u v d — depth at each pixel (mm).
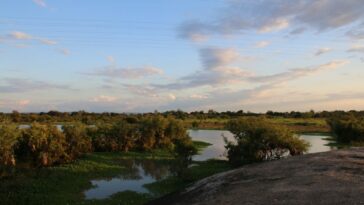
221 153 46250
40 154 32594
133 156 42406
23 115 96438
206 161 38156
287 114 141500
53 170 30469
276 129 32906
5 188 21812
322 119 120500
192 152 31562
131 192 24109
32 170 28172
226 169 31953
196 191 12805
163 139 50531
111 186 26656
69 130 39438
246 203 9883
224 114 145375
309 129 86000
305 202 9266
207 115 141875
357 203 8797
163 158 41125
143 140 48375
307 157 14820
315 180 10961
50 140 34562
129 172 32312
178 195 13227
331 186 10219
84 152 42688
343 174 11391
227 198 10680
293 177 11680
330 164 12938
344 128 59531
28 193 22031
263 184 11445
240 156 32688
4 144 29281
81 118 104312
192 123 99875
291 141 32406
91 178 29359
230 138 70250
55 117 108000
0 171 24812
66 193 23531
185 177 27734
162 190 25078
